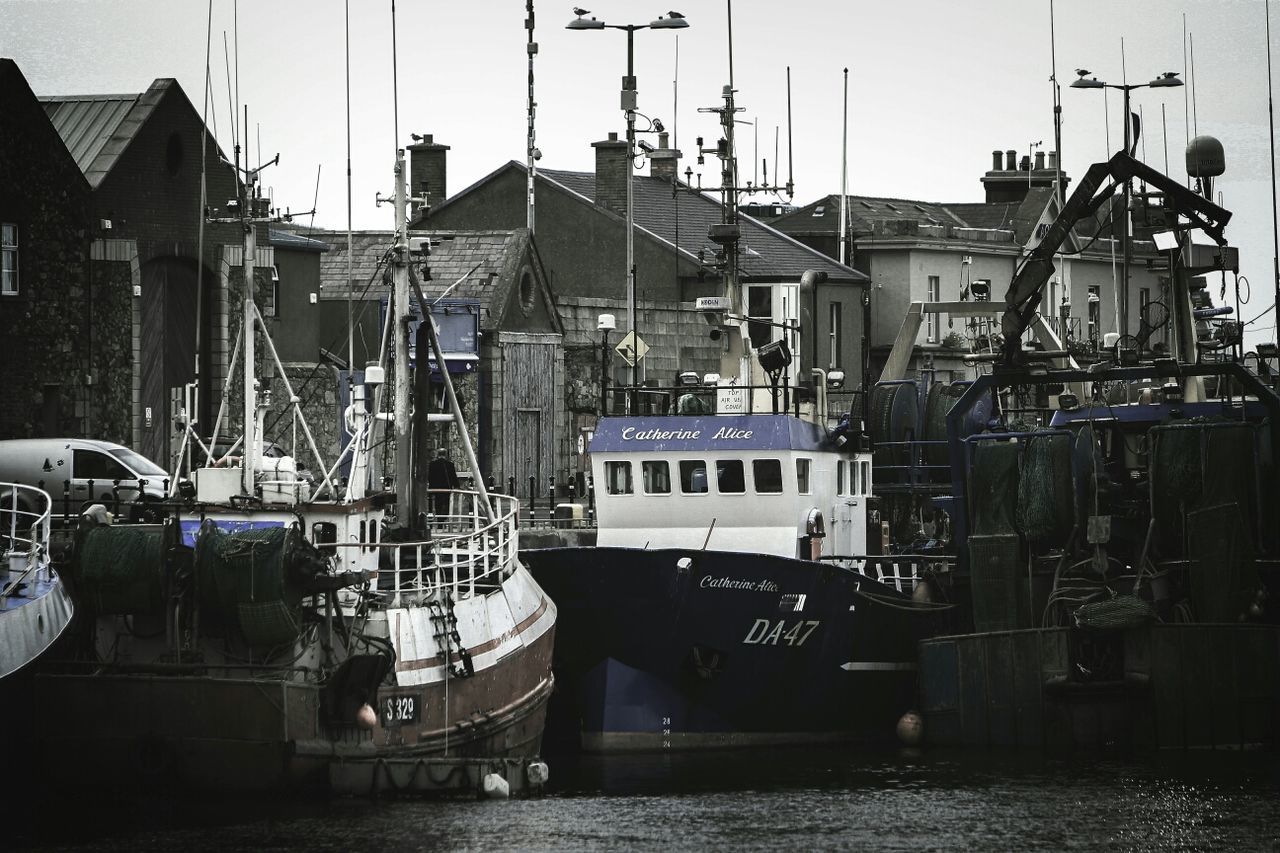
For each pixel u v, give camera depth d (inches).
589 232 6648.6
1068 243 7701.8
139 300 4928.6
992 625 3540.8
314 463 5511.8
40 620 2655.0
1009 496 3543.3
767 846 2657.5
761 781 3134.8
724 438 3582.7
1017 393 4520.2
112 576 2733.8
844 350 6747.1
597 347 5915.4
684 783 3107.8
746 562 3412.9
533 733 3238.2
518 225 6835.6
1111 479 3737.7
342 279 6230.3
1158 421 3801.7
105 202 4904.0
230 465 3097.9
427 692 2908.5
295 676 2768.2
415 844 2581.2
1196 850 2657.5
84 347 4822.8
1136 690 3356.3
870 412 4114.2
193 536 2915.8
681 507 3609.7
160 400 5078.7
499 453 5546.3
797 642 3518.7
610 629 3425.2
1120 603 3363.7
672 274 6501.0
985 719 3457.2
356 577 2768.2
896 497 4156.0
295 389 5472.4
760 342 6446.9
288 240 5644.7
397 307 3191.4
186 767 2719.0
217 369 5231.3
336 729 2797.7
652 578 3385.8
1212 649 3376.0
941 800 2965.1
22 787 2728.8
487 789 2871.6
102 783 2731.3
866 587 3609.7
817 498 3671.3
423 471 3166.8
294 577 2728.8
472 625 3024.1
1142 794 3002.0
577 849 2605.8
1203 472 3444.9
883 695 3671.3
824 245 7234.3
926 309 4431.6
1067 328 6053.2
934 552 4013.3
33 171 4667.8
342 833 2623.0
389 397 3400.6
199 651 2792.8
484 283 5708.7
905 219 7519.7
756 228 6924.2
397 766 2807.6
